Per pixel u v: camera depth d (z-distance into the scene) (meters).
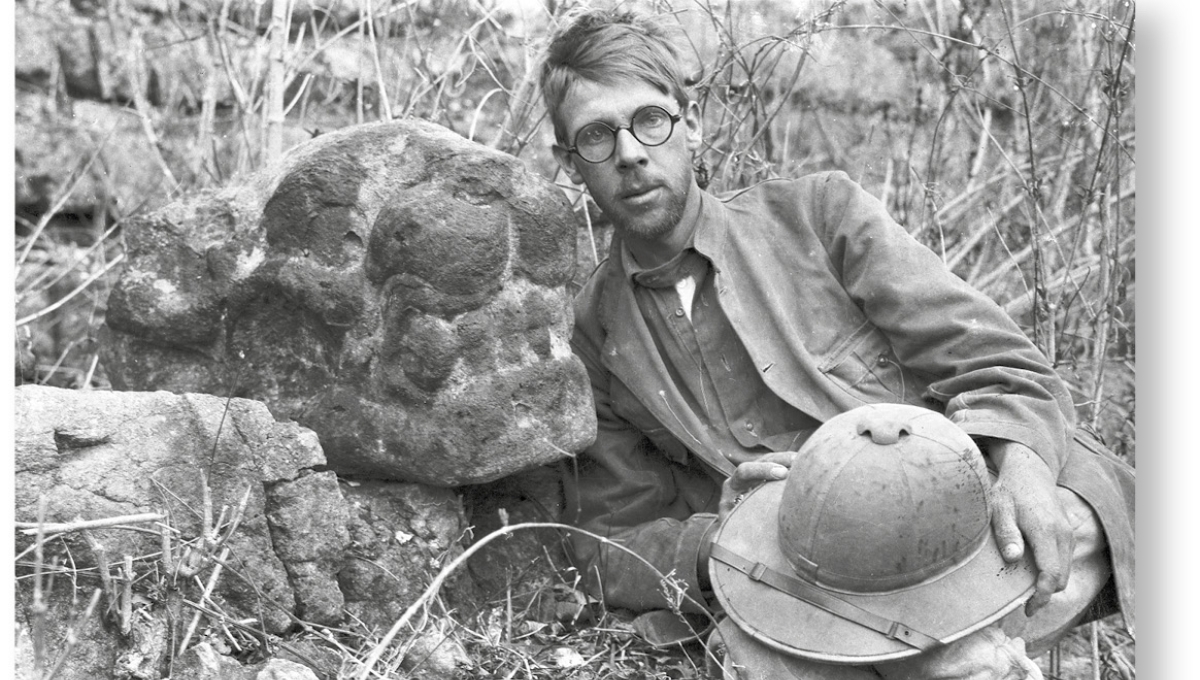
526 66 3.51
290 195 2.42
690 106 2.64
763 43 3.81
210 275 2.49
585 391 2.49
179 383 2.53
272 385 2.48
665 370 2.62
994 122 3.96
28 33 3.91
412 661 2.23
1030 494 2.09
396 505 2.46
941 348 2.45
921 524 1.93
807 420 2.55
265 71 4.09
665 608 2.49
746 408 2.60
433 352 2.32
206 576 2.12
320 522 2.26
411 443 2.37
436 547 2.46
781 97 4.02
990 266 3.74
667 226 2.53
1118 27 3.16
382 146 2.46
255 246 2.47
